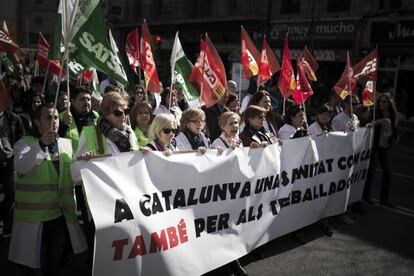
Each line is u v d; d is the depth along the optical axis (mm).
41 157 3258
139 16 29812
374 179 8648
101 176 3139
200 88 5523
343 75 6770
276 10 21734
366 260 4684
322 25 19750
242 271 4133
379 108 6766
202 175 3809
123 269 3230
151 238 3375
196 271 3736
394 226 5852
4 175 4727
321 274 4293
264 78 6836
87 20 3525
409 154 12492
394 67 17453
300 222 5098
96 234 3061
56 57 3818
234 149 4113
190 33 26562
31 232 3287
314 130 5770
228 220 4090
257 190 4406
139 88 6918
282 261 4562
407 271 4453
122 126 3586
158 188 3480
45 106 3287
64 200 3396
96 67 3613
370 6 17984
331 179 5547
